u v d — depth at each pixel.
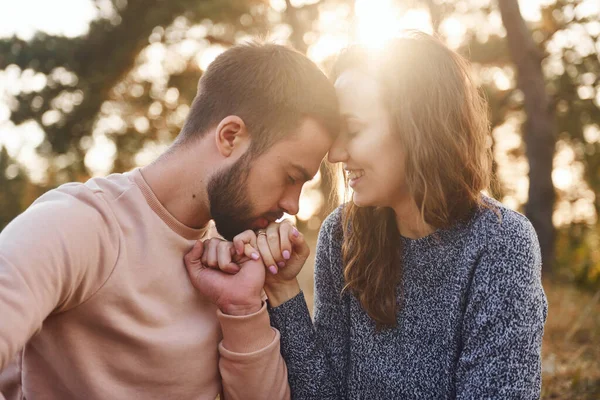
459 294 1.67
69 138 13.13
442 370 1.69
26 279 1.34
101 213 1.54
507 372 1.55
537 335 1.59
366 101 1.66
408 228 1.77
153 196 1.65
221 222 1.71
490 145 1.94
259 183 1.67
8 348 1.30
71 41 12.82
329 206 2.09
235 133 1.64
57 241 1.41
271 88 1.64
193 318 1.68
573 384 3.22
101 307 1.53
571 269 8.45
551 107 9.07
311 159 1.68
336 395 1.87
